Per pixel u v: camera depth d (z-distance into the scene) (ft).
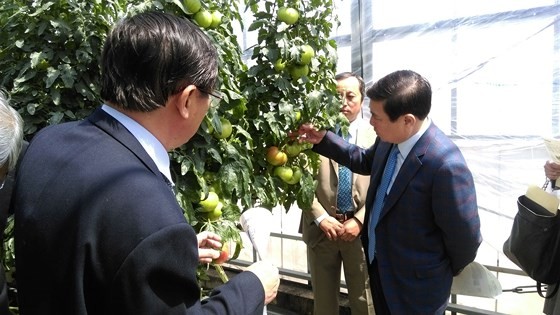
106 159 2.87
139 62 2.93
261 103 6.75
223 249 5.60
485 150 10.77
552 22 9.74
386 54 11.71
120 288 2.61
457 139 11.07
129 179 2.78
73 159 2.92
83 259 2.66
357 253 9.07
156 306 2.66
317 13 6.69
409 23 11.34
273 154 6.75
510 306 10.16
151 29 2.96
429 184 6.03
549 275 6.88
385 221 6.49
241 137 6.64
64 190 2.80
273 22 6.49
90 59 5.13
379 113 6.15
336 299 9.62
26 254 2.88
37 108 5.32
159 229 2.65
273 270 3.88
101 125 3.09
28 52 5.41
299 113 6.73
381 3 11.65
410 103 5.94
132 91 2.96
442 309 6.45
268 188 6.79
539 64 9.99
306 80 6.63
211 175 5.98
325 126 7.21
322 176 8.98
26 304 2.93
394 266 6.44
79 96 5.49
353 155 7.34
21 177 3.07
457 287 7.38
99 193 2.72
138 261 2.59
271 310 11.29
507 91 10.39
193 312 2.90
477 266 7.20
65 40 5.24
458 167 5.90
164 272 2.67
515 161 10.45
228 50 5.80
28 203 2.90
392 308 6.48
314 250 9.44
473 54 10.68
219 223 5.79
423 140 6.18
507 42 10.27
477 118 10.79
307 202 7.20
